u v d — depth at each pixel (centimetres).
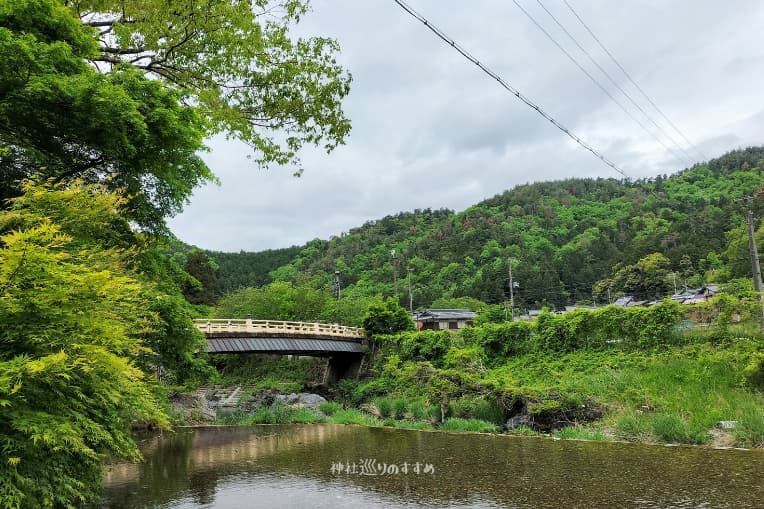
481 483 908
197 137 847
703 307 1858
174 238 1074
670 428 1338
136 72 809
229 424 2194
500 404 1805
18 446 468
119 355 684
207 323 2700
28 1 711
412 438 1515
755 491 802
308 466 1127
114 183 882
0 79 625
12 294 461
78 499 770
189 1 998
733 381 1555
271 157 1220
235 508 798
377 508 769
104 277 495
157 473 1099
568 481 901
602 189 13488
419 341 2983
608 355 2038
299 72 1160
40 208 590
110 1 963
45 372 459
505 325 2516
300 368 4003
